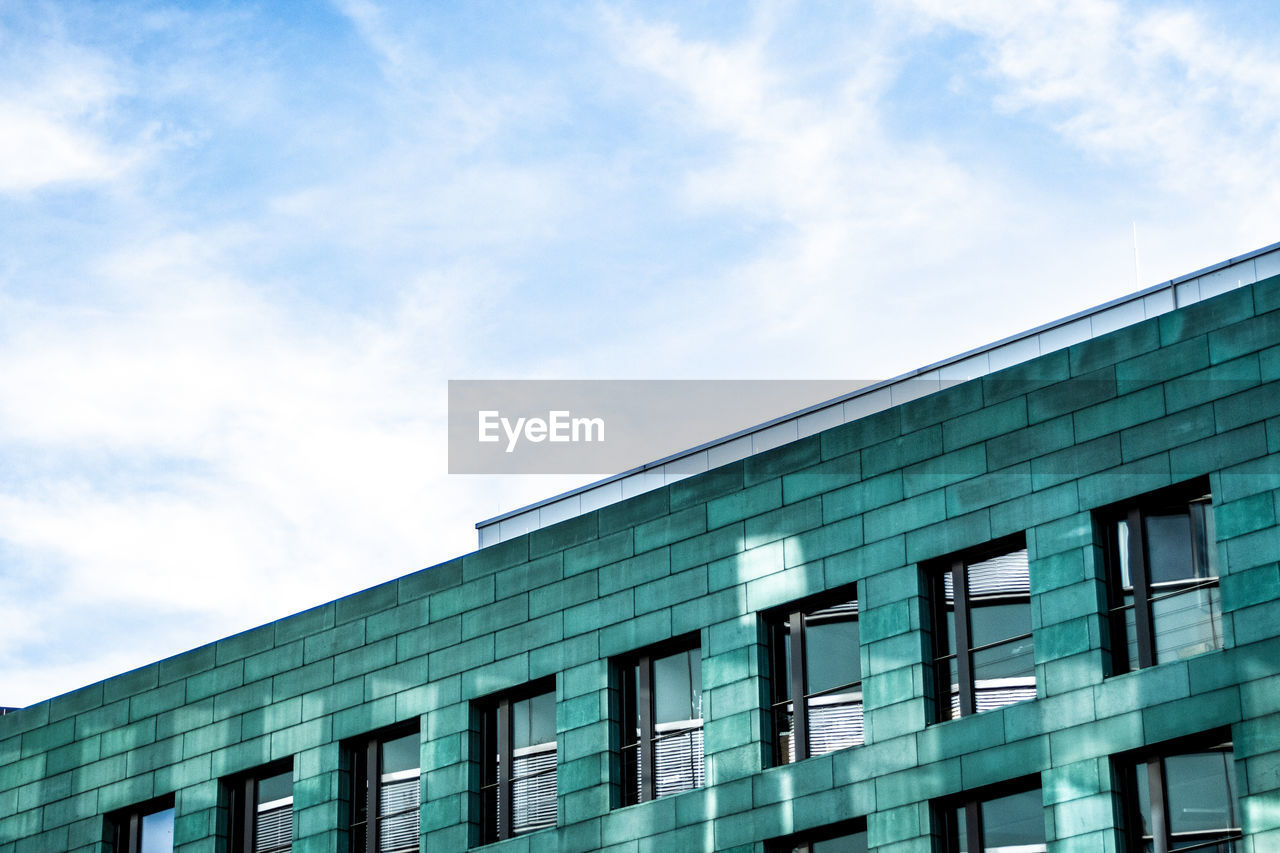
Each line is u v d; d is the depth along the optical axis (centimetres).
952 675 3672
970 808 3578
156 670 4709
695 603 3959
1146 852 3391
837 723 3766
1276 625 3341
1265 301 3509
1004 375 3741
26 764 4828
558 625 4125
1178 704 3391
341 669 4403
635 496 4166
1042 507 3622
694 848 3800
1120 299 4188
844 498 3850
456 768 4150
